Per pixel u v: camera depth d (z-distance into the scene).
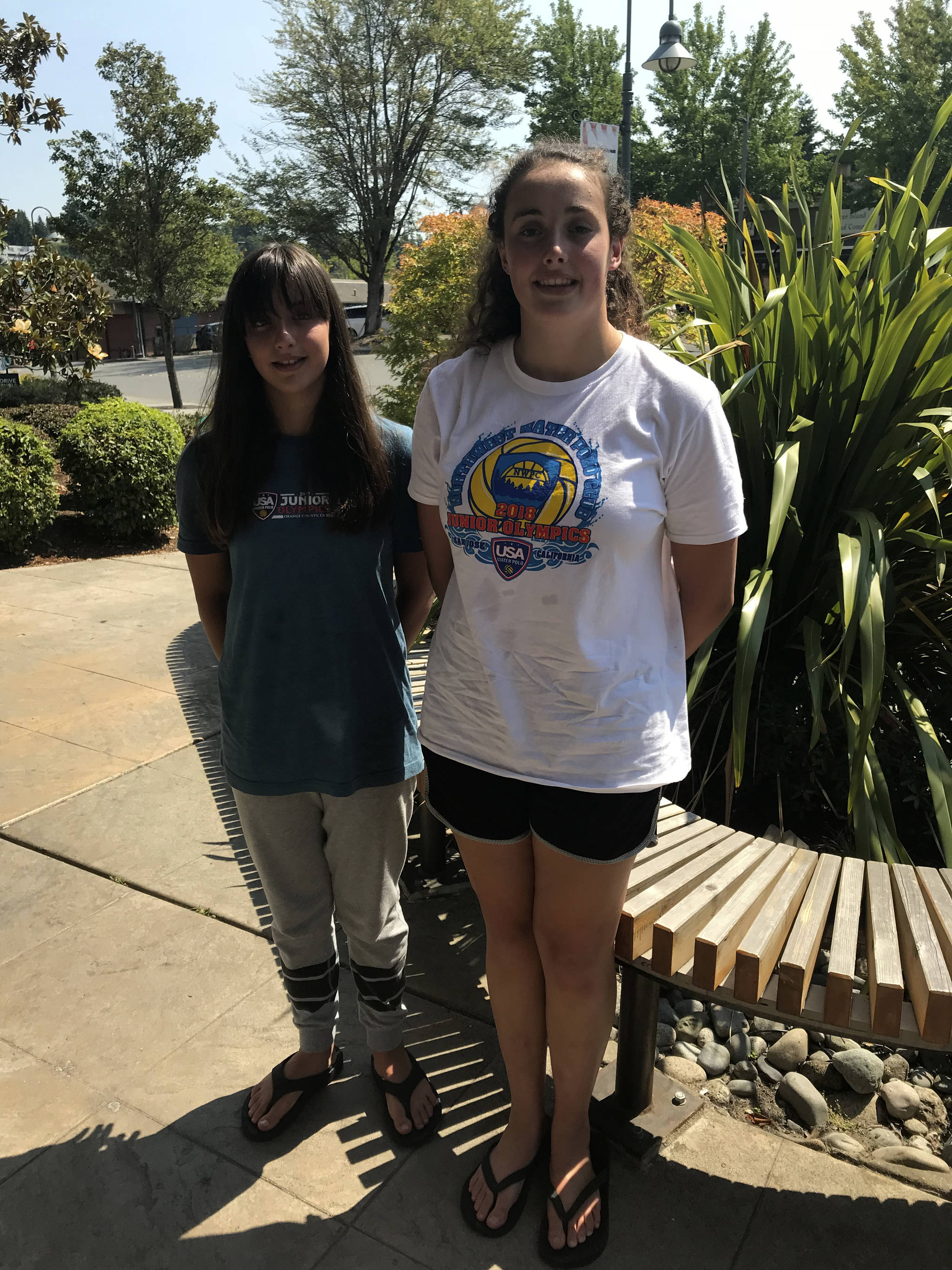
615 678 1.40
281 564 1.63
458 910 2.67
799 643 2.84
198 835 3.07
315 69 32.00
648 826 1.52
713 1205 1.76
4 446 6.75
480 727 1.51
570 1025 1.65
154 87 19.12
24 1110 1.98
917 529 2.72
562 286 1.32
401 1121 1.90
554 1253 1.64
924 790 2.61
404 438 1.75
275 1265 1.65
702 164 38.22
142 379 30.58
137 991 2.34
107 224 19.92
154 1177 1.82
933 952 1.56
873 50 30.52
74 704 4.20
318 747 1.70
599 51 39.75
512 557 1.39
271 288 1.50
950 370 2.57
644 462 1.34
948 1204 1.76
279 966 1.99
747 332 2.49
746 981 1.61
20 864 2.92
